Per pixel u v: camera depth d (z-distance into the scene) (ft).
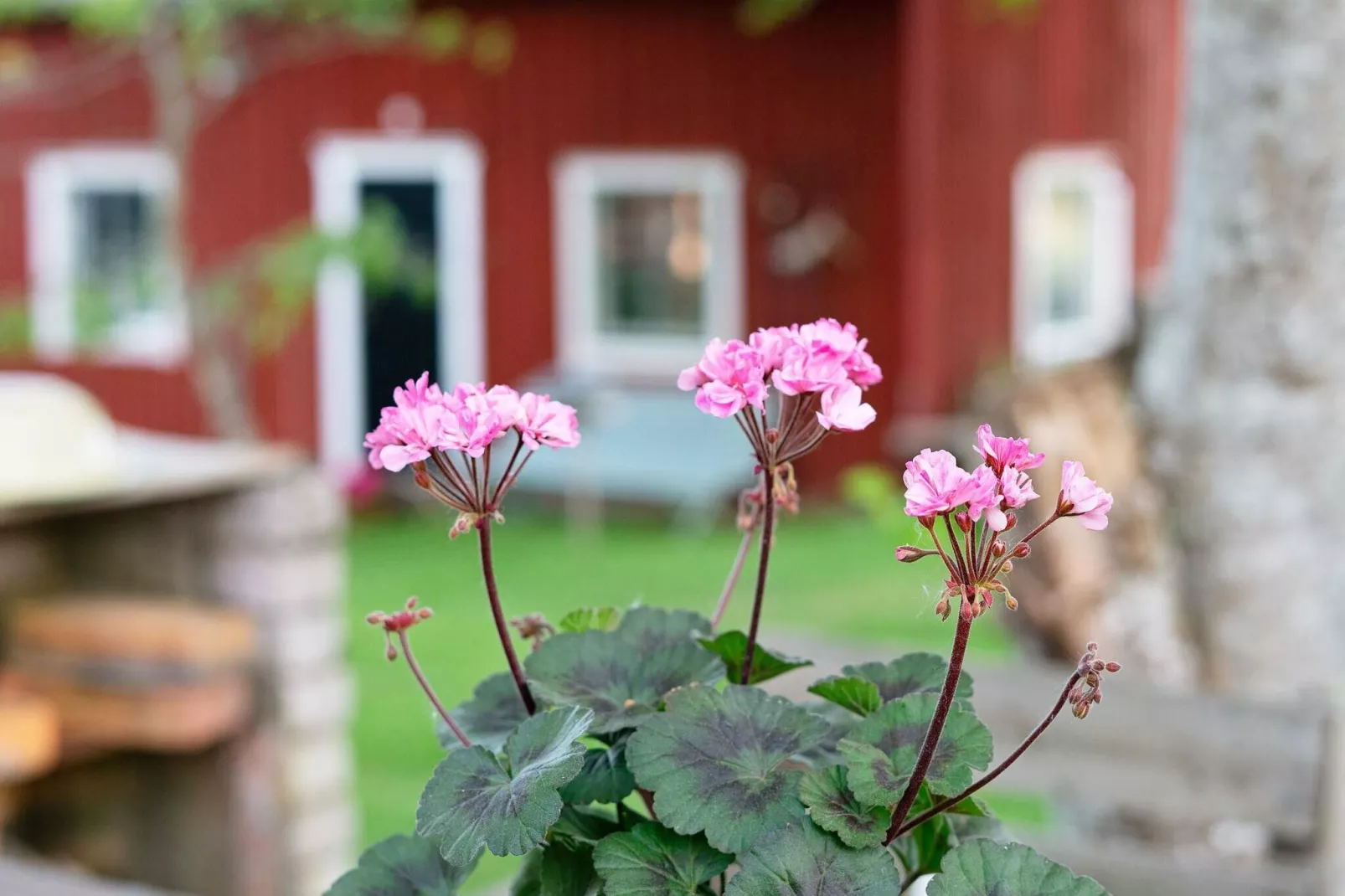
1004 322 31.65
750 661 3.54
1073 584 8.92
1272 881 6.55
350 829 11.87
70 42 34.35
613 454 30.81
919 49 28.35
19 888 5.10
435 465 3.25
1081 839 7.14
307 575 11.40
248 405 29.30
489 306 33.55
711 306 32.17
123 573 11.68
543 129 32.81
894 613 22.08
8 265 36.17
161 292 26.55
